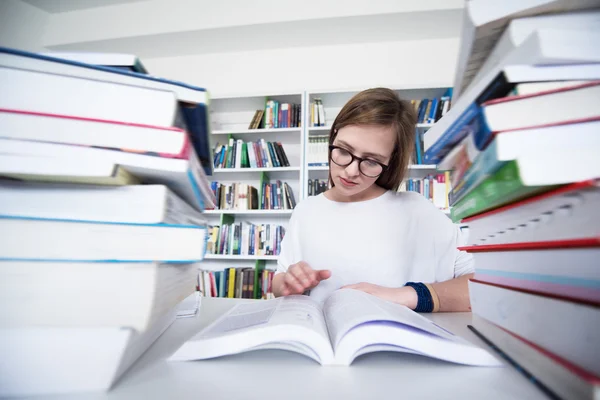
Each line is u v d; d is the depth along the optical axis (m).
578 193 0.20
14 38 2.54
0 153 0.22
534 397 0.24
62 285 0.23
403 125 0.84
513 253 0.30
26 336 0.23
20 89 0.24
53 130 0.23
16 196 0.24
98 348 0.23
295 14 2.44
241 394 0.24
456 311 0.60
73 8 2.71
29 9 2.62
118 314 0.23
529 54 0.23
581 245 0.18
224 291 2.25
